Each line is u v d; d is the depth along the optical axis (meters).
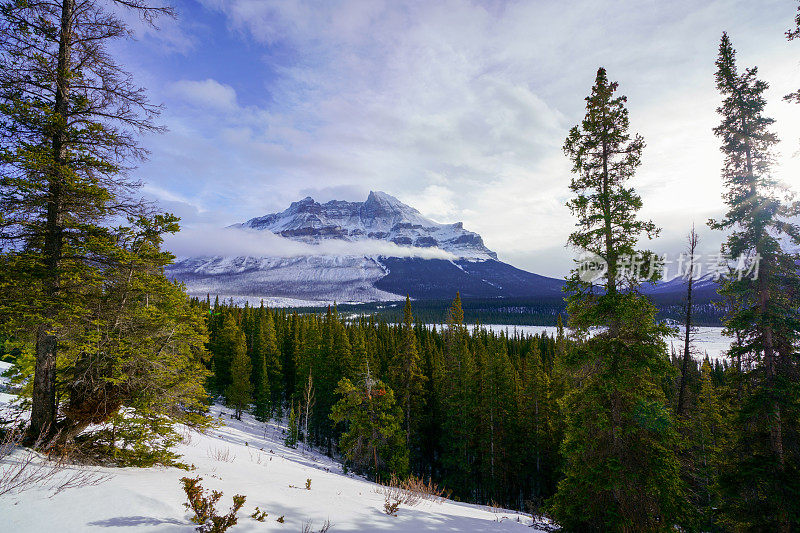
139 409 10.59
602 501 11.35
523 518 15.29
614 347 11.73
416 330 73.06
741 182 14.08
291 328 60.22
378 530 7.03
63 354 9.88
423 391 36.28
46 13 9.77
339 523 6.96
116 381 9.83
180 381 11.82
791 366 12.99
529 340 78.62
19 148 8.46
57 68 9.53
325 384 41.34
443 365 44.75
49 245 9.43
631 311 11.02
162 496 6.36
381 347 52.22
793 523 12.06
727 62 14.34
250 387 42.88
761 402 12.85
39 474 6.79
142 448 10.35
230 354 48.66
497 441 31.77
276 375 48.72
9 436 8.09
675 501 10.98
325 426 40.72
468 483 31.94
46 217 9.59
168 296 14.62
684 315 20.53
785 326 12.78
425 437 39.66
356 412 29.55
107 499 5.79
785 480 12.19
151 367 10.91
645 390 11.95
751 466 12.88
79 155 9.76
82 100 9.63
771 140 13.39
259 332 56.06
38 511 5.12
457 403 34.38
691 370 22.69
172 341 12.10
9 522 4.71
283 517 6.49
